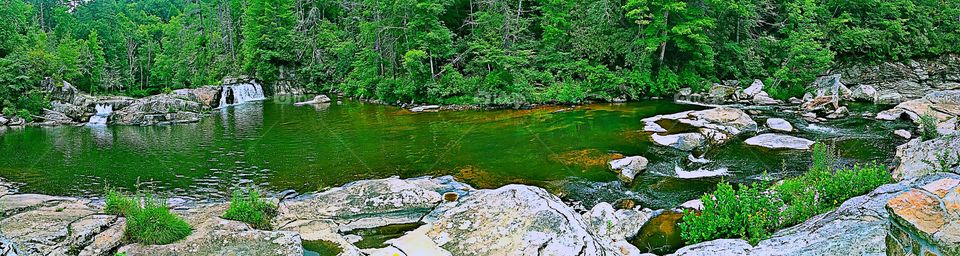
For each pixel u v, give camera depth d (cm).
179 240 831
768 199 839
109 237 838
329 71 4034
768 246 681
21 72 2742
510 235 827
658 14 3025
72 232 855
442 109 2770
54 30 5806
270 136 2055
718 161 1519
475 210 927
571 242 787
